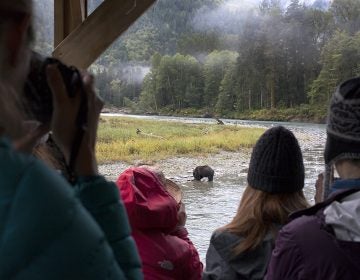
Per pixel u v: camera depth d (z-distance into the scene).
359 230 1.31
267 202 1.99
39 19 0.91
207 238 7.67
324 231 1.34
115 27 3.26
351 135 1.38
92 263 0.78
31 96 0.91
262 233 1.95
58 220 0.75
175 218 2.25
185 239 2.56
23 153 0.79
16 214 0.74
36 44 0.90
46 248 0.74
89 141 0.98
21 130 0.83
